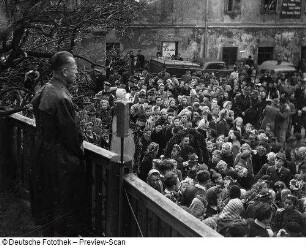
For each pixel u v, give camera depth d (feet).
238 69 82.12
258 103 52.11
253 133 37.45
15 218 13.47
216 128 39.78
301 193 26.14
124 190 10.78
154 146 28.89
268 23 100.37
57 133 11.80
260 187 23.53
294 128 56.29
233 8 98.22
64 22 17.76
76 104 23.79
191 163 25.05
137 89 51.01
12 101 19.34
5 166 15.58
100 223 12.07
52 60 12.00
